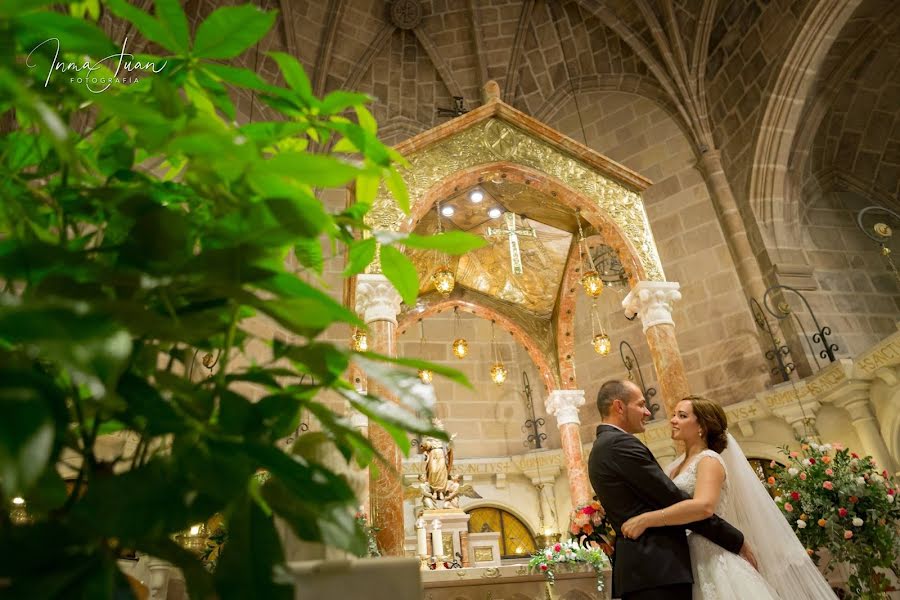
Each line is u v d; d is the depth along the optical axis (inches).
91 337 20.1
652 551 116.7
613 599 124.7
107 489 22.2
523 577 206.7
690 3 546.0
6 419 17.3
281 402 29.9
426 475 309.6
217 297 28.7
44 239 30.2
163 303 27.5
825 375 387.5
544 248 412.5
